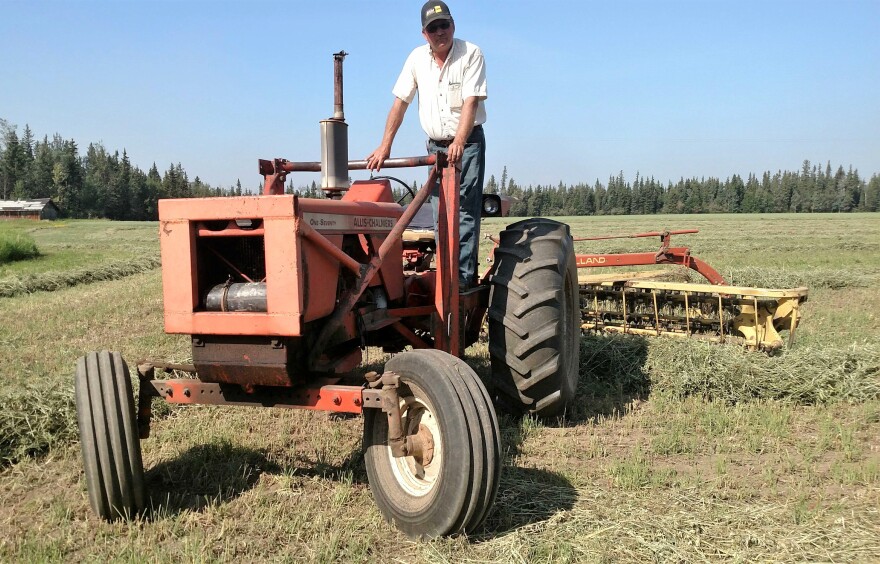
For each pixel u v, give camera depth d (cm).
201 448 423
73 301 1173
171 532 315
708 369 549
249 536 312
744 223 4834
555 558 286
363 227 393
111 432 317
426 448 313
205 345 326
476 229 470
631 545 294
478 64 437
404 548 301
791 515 322
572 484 364
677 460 406
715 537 301
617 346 602
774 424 456
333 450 423
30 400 462
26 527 327
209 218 312
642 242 2597
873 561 282
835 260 1817
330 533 309
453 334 417
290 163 426
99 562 285
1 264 2041
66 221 7412
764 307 629
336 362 374
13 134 11062
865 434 450
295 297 304
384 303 428
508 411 475
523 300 435
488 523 318
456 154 398
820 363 554
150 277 1703
